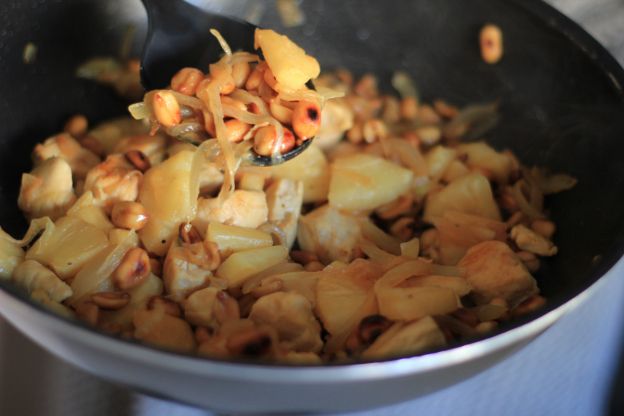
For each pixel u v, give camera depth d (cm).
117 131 43
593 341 39
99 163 41
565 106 40
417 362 28
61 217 38
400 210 41
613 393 40
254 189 40
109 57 43
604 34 46
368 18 45
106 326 35
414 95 46
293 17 45
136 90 44
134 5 42
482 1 41
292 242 40
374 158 42
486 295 37
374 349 32
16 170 40
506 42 42
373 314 34
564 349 39
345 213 41
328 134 44
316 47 46
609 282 40
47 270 35
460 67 44
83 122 42
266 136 36
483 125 44
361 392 29
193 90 37
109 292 36
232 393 29
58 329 28
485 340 28
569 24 39
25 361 37
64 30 41
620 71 37
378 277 36
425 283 35
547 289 38
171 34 39
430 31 44
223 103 36
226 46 37
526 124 43
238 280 37
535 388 37
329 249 40
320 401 29
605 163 37
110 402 36
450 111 45
